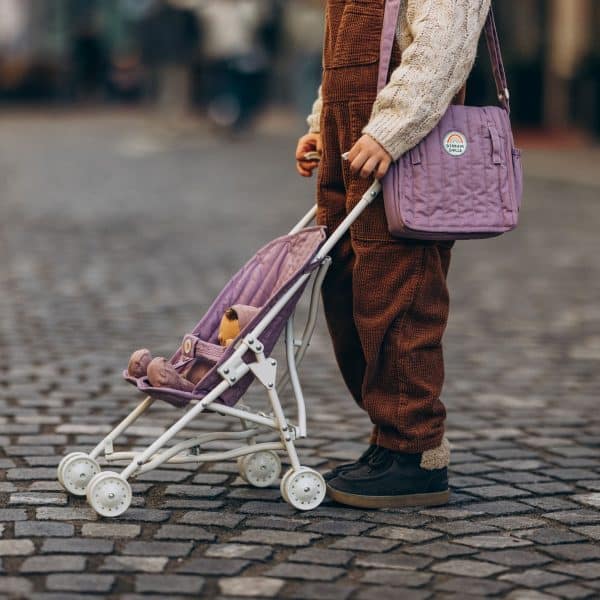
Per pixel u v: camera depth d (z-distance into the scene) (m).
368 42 5.34
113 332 9.83
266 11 30.67
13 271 12.61
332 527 5.22
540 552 4.95
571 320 10.77
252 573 4.64
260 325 5.35
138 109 46.78
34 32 49.53
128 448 6.57
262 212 17.47
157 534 5.06
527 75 31.86
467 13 5.20
